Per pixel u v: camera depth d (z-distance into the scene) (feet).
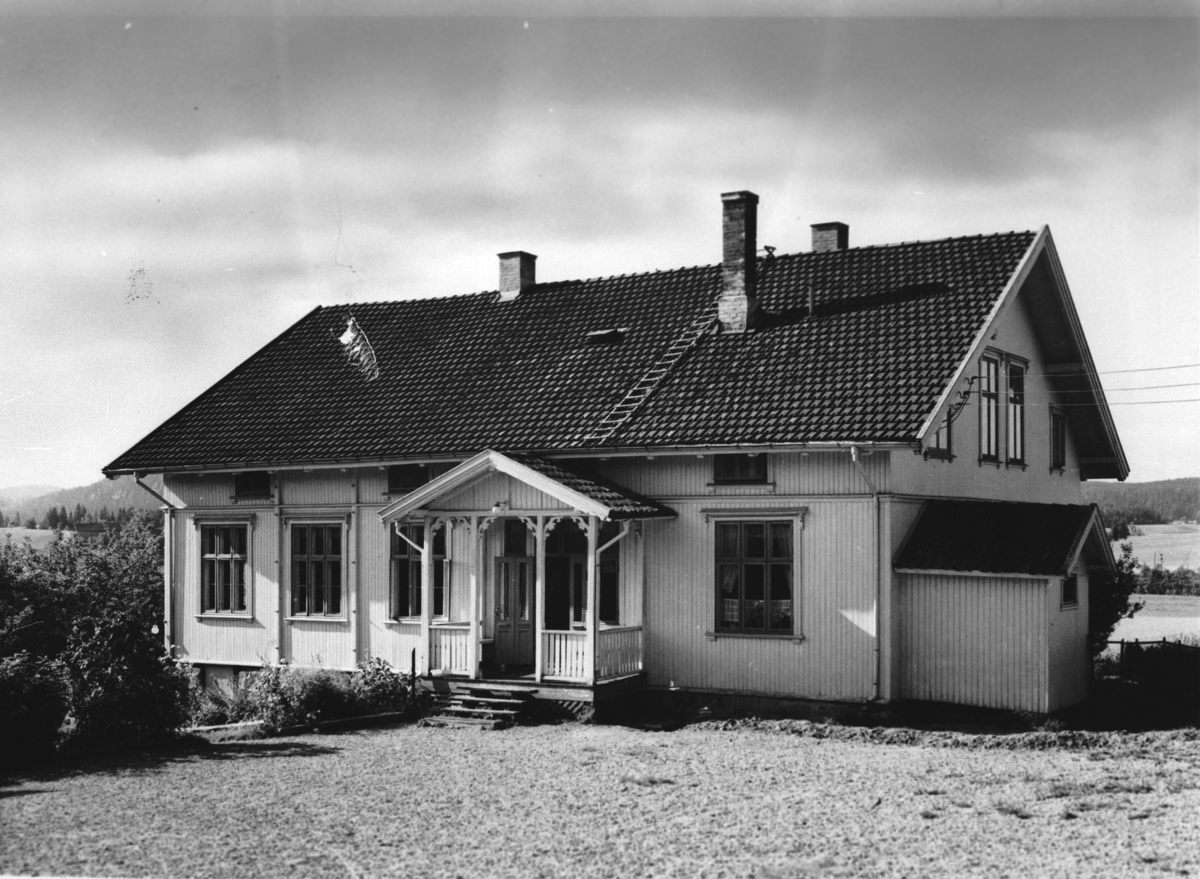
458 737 57.98
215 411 84.38
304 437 77.46
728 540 64.18
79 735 52.95
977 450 68.69
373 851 36.68
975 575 58.29
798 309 71.41
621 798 43.60
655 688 65.36
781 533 62.80
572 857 35.86
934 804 41.91
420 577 73.36
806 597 61.57
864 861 35.04
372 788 45.60
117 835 38.47
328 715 62.49
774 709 61.98
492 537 70.59
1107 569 64.59
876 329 66.28
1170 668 67.15
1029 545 57.82
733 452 61.93
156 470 80.28
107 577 96.02
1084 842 36.68
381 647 74.13
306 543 77.87
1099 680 69.67
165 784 46.29
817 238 79.25
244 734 58.54
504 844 37.37
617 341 75.72
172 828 39.37
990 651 58.23
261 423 81.00
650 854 36.06
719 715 62.59
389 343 85.40
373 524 75.10
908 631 60.23
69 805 42.60
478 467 63.52
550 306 82.58
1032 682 57.21
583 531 67.82
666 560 65.51
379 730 60.70
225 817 40.91
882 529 59.72
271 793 44.70
